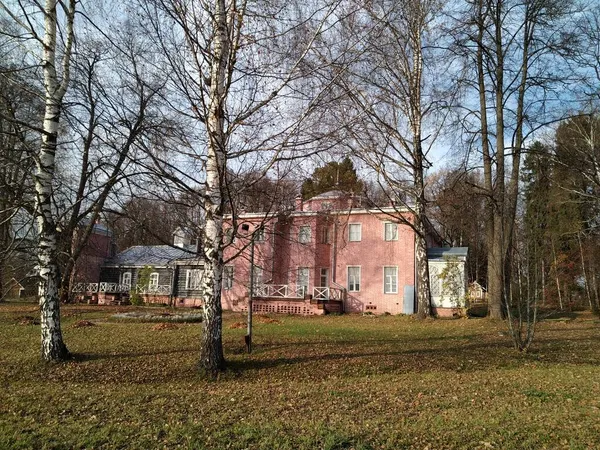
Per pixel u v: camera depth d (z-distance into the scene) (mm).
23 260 11453
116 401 6676
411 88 18656
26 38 8797
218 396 7082
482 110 20484
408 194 19984
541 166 19922
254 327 17234
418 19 17344
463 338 14000
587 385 7648
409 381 8273
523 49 19750
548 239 13141
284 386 7914
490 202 18484
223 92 8414
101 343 12188
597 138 22344
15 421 5656
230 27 8109
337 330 16172
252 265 11328
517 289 12398
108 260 40219
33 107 10211
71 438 5027
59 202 10617
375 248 27953
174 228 9055
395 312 27000
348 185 16422
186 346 11727
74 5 9227
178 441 5008
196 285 32500
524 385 7781
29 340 12711
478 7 18688
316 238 27906
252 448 4793
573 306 29359
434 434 5215
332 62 8023
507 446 4809
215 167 8688
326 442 4816
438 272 26312
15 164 9180
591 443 4824
